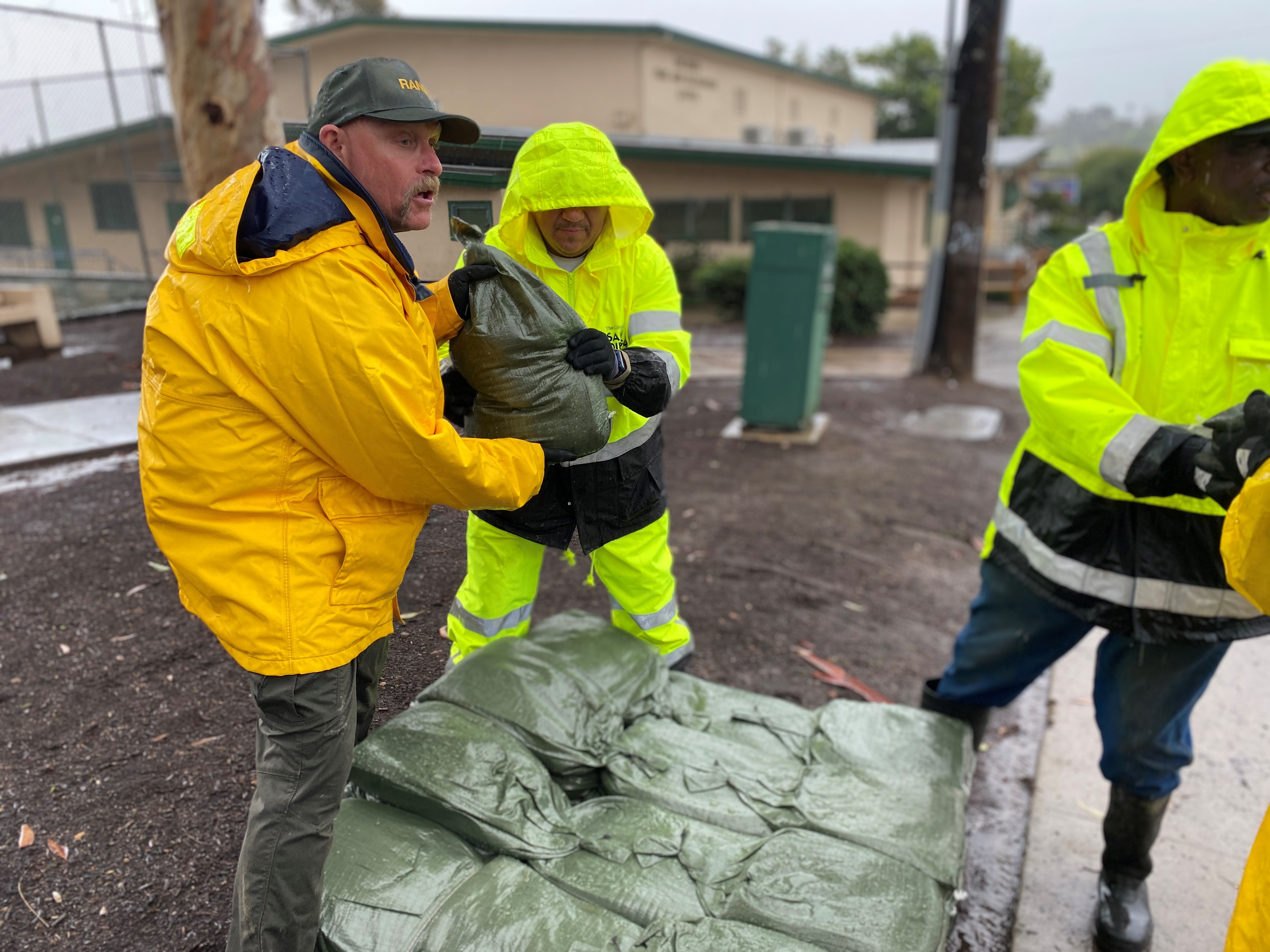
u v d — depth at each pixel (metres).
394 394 1.42
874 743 2.54
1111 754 2.35
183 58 5.99
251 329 1.38
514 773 2.15
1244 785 3.12
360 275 1.42
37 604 3.37
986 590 2.57
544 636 2.70
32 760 2.55
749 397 7.37
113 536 4.01
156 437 1.46
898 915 1.91
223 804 2.44
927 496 6.29
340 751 1.62
